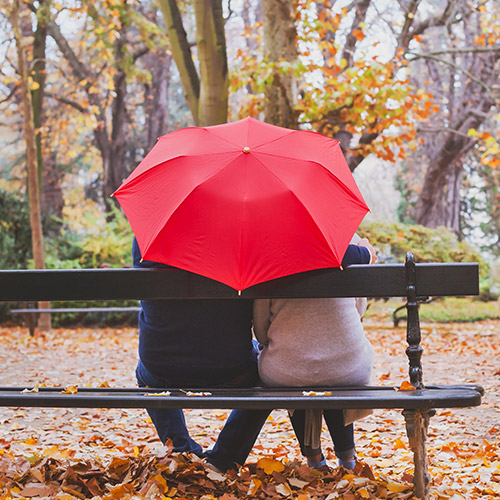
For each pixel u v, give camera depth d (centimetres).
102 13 2195
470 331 1588
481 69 2812
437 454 443
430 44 3105
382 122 1572
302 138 323
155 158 321
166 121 3253
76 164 3641
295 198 288
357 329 325
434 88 3234
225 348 322
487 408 615
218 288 300
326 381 318
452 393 285
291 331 318
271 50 1416
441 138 3188
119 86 2853
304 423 348
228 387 334
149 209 302
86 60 3117
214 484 323
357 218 307
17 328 1967
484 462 402
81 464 338
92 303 1969
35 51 2398
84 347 1284
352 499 301
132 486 308
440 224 3177
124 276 304
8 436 509
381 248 1930
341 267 295
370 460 420
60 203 3309
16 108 3328
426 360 1015
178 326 319
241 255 284
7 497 297
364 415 332
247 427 337
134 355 1140
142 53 2752
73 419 585
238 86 1501
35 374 882
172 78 3878
